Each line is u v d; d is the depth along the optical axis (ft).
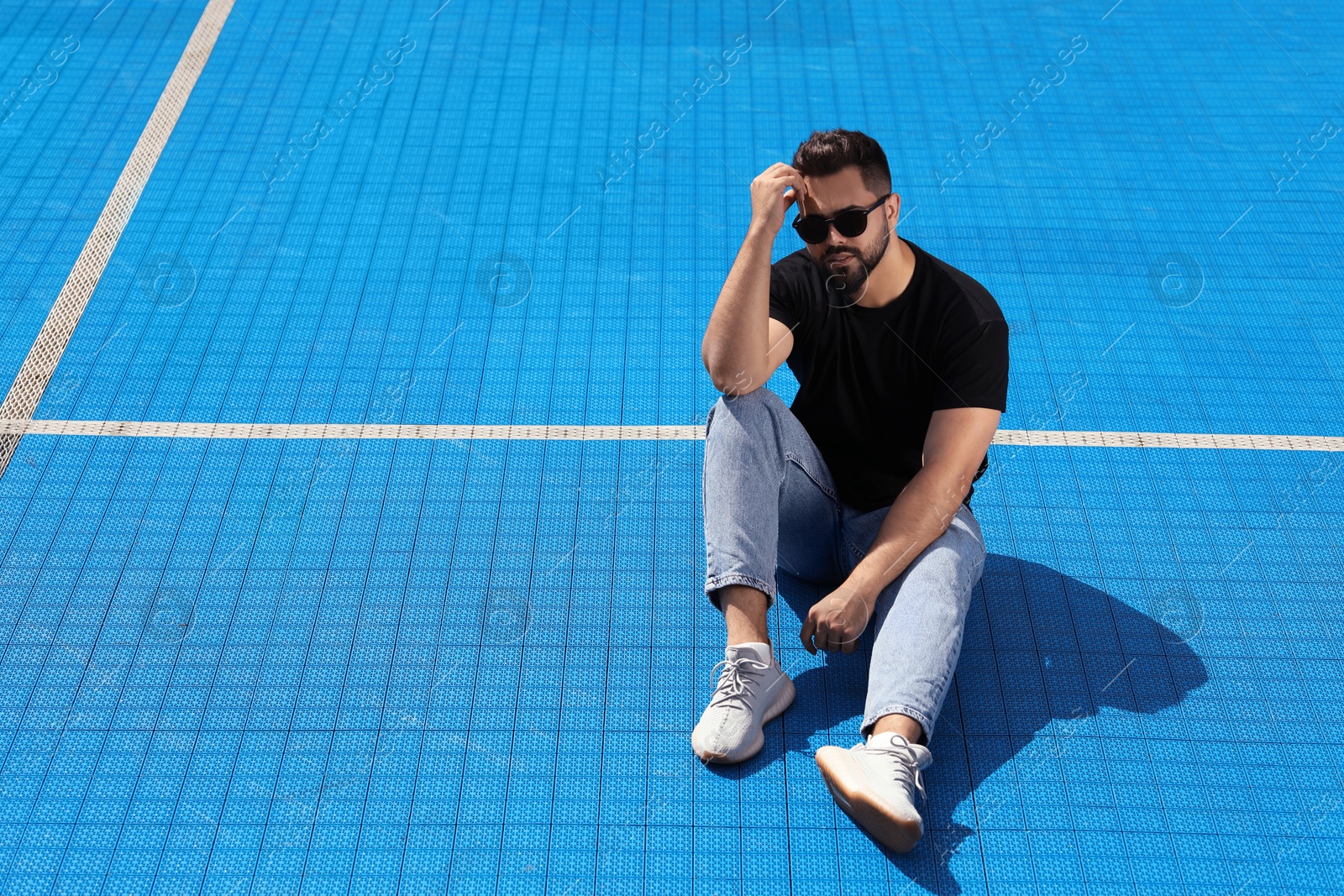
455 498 8.05
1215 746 6.57
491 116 11.76
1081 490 8.13
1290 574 7.54
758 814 6.25
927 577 6.04
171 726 6.66
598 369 9.07
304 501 8.00
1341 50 12.53
